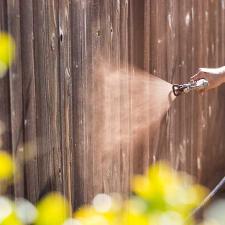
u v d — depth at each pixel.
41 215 1.32
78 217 1.40
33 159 3.34
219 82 4.56
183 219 1.33
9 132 3.13
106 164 4.16
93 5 3.84
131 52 4.39
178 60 5.20
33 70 3.28
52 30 3.44
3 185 3.09
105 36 4.00
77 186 3.82
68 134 3.68
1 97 3.04
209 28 5.92
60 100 3.57
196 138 5.81
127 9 4.25
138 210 1.25
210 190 6.27
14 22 3.10
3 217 1.35
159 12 4.77
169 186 1.29
